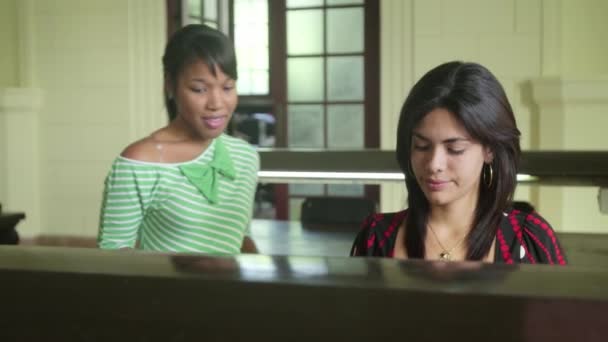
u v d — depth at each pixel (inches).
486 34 200.4
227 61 50.4
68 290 16.2
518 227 41.7
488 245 41.2
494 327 14.3
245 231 60.5
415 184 41.9
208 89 50.9
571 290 14.4
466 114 37.0
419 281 15.2
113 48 225.3
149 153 52.0
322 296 15.0
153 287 15.7
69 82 229.3
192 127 51.9
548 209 106.7
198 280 15.6
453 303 14.4
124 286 15.9
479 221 41.5
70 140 230.7
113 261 17.2
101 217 52.3
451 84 37.6
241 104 229.6
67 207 232.4
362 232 45.1
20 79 231.1
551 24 195.8
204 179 53.0
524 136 197.3
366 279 15.4
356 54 218.5
